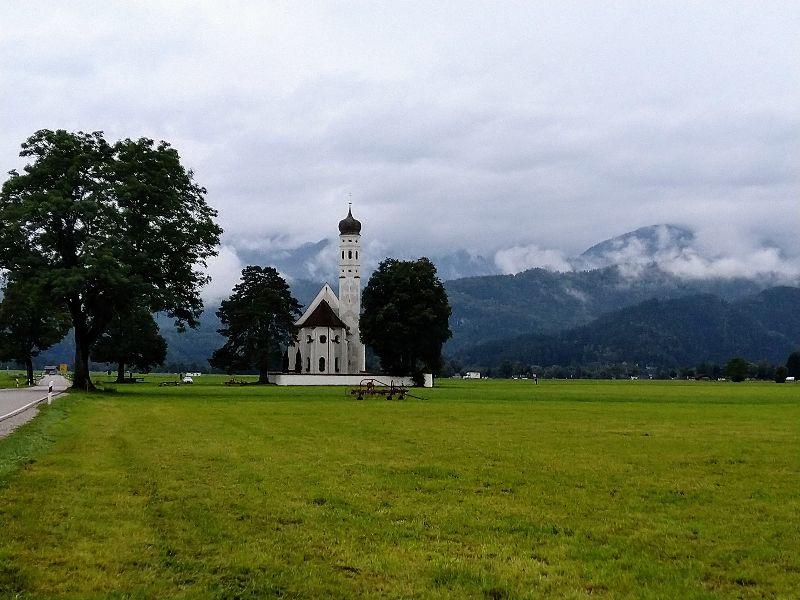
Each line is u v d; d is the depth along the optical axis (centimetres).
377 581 1234
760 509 1778
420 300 11706
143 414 4612
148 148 7631
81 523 1559
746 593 1204
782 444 3111
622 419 4562
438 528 1569
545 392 9706
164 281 7744
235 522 1587
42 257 7119
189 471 2219
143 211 7469
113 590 1164
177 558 1333
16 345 10719
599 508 1777
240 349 12731
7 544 1397
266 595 1170
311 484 2028
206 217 8000
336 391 9112
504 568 1302
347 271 15650
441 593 1179
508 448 2892
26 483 1984
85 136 7531
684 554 1405
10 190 7094
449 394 8731
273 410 5138
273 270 12912
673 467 2417
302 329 14675
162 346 13850
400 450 2794
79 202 6831
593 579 1254
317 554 1375
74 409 4812
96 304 7412
